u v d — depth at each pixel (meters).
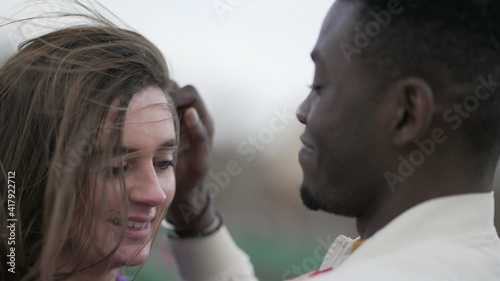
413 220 0.60
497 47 0.62
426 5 0.62
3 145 1.15
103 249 1.10
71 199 1.05
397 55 0.62
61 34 1.21
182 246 1.54
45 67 1.14
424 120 0.60
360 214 0.68
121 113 1.08
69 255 1.11
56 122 1.10
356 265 0.58
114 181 1.08
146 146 1.10
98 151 1.07
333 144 0.65
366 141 0.64
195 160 1.47
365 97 0.63
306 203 0.71
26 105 1.14
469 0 0.62
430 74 0.61
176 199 1.50
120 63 1.13
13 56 1.24
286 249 4.29
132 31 1.26
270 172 4.50
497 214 2.42
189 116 1.43
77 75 1.10
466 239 0.59
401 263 0.57
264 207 4.57
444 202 0.61
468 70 0.60
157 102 1.14
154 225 1.20
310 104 0.70
